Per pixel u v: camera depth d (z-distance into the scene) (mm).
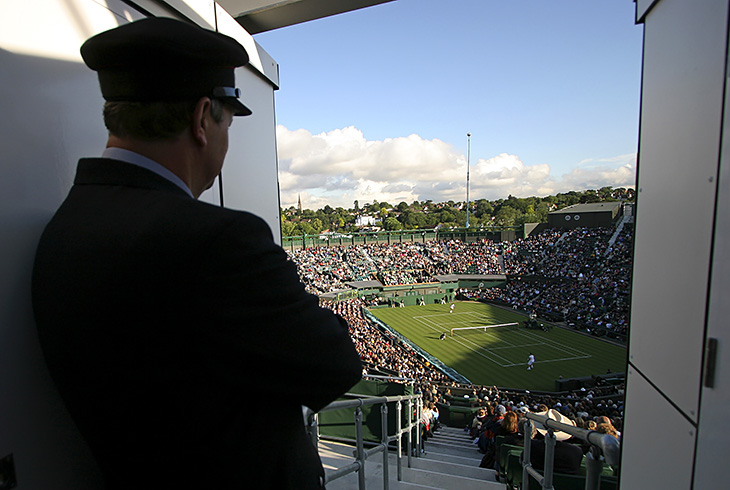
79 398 929
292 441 1032
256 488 928
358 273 57750
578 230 62625
